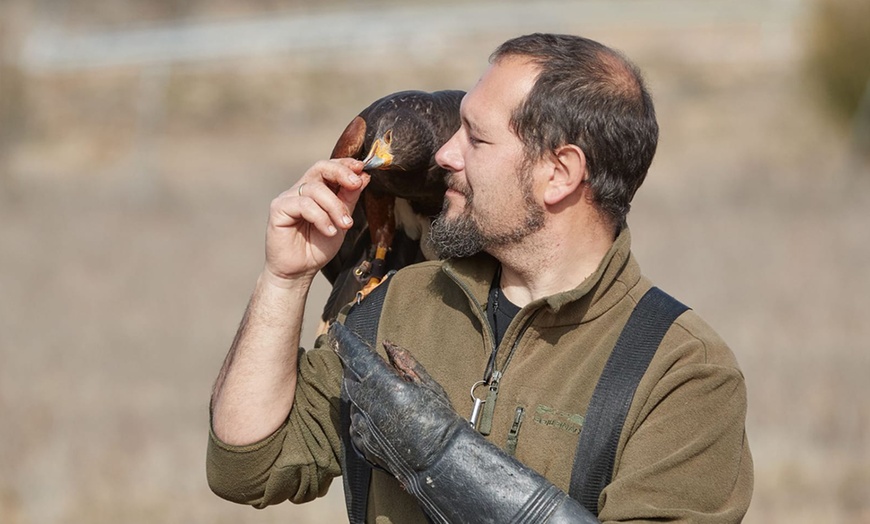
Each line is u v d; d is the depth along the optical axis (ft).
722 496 10.54
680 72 137.39
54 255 65.98
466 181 11.44
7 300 53.26
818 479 28.89
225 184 95.04
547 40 11.30
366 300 12.50
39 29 158.71
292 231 11.79
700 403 10.59
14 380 38.86
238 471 12.07
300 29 164.45
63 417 34.27
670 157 102.37
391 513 11.59
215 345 44.75
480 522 10.16
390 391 10.58
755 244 64.64
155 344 44.75
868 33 105.19
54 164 106.42
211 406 12.25
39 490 28.30
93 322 48.62
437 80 139.03
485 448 10.33
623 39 154.10
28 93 114.83
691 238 66.54
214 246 69.72
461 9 177.06
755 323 45.68
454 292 12.03
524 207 11.20
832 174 92.73
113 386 38.47
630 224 71.56
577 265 11.40
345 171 11.87
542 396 11.03
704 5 167.32
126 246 69.46
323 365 12.32
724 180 89.92
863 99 105.40
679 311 11.05
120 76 139.23
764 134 110.93
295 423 12.23
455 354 11.69
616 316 11.15
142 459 30.76
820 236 67.41
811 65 109.09
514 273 11.69
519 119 11.05
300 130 122.52
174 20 170.19
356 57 149.69
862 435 32.27
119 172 100.53
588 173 11.14
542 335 11.28
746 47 146.10
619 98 11.08
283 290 11.95
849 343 42.29
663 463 10.41
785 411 34.09
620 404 10.65
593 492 10.64
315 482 12.37
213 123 124.47
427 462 10.34
